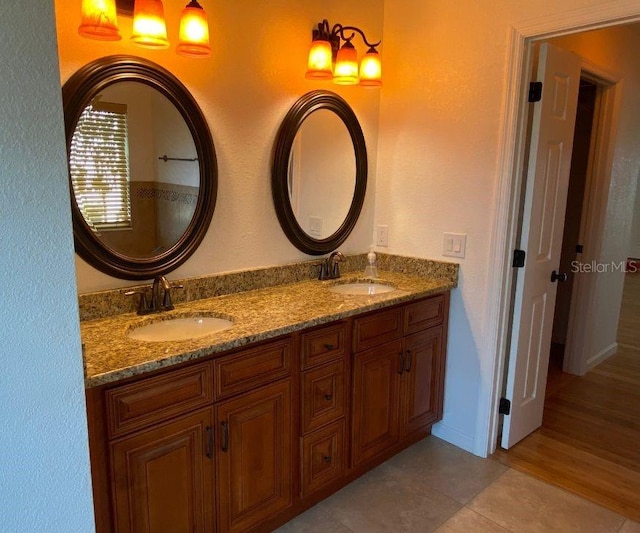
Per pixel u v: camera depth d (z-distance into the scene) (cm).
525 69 217
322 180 247
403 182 266
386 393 224
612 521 200
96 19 146
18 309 86
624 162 356
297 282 242
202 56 187
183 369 147
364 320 205
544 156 232
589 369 367
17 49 81
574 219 402
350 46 224
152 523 147
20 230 84
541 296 253
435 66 244
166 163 186
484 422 244
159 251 189
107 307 177
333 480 207
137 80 174
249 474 172
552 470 236
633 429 277
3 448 88
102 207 172
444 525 196
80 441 98
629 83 340
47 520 96
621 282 395
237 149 210
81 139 164
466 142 237
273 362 173
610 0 187
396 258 272
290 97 228
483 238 236
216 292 210
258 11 210
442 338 251
